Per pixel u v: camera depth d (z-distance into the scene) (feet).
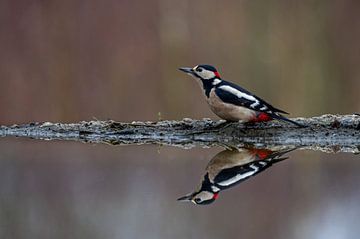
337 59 57.57
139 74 54.80
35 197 26.76
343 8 57.88
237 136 34.50
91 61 54.90
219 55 56.29
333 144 34.09
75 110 53.88
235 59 56.34
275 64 56.54
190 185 27.35
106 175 29.12
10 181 28.71
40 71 54.24
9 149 34.01
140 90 54.34
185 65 55.52
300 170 28.73
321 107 56.80
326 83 57.11
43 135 37.27
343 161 30.30
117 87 54.34
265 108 33.37
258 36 56.65
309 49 57.16
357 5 57.93
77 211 25.04
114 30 55.52
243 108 33.27
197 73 34.40
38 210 25.32
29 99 53.57
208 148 33.81
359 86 57.26
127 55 55.21
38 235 23.11
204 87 34.37
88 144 35.29
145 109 53.93
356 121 34.24
